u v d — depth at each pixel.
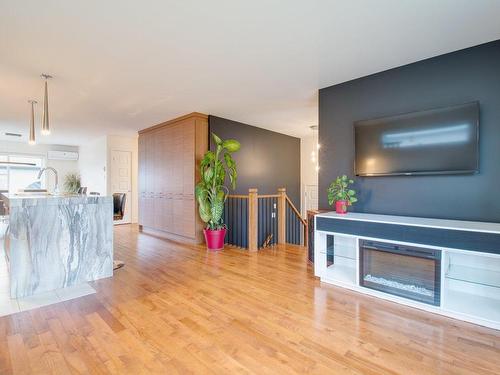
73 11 1.95
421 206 2.75
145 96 3.80
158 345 1.79
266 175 6.05
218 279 3.01
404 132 2.77
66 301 2.45
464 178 2.51
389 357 1.67
